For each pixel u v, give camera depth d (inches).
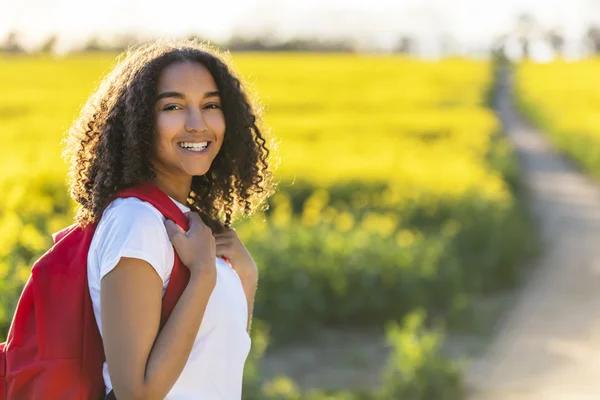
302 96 1662.2
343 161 666.8
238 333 86.9
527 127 1689.2
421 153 783.1
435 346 271.7
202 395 83.7
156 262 79.6
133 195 83.1
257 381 236.7
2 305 189.0
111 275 78.0
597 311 369.7
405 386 249.1
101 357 81.3
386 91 1806.1
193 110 87.1
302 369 295.0
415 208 509.0
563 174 959.0
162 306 81.7
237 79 91.4
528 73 2829.7
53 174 496.1
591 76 2657.5
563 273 453.7
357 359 306.2
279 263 342.3
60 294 81.0
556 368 285.3
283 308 329.7
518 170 849.5
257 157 97.5
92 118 88.1
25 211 379.9
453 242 439.2
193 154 87.1
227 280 87.7
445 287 373.1
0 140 833.5
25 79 1860.2
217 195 99.6
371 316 352.8
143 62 87.1
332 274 347.3
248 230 378.9
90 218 83.8
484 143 927.0
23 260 243.4
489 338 328.8
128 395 77.1
